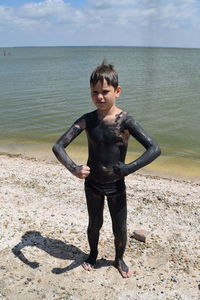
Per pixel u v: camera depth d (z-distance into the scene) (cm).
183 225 606
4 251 502
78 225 586
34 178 834
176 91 2608
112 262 480
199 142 1261
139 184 822
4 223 582
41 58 10019
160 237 556
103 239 538
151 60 8556
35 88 2812
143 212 653
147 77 3772
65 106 1997
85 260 477
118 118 388
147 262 485
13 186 770
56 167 948
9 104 2038
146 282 443
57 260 484
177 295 420
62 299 409
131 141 1241
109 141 390
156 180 867
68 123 1574
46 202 684
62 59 9188
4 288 425
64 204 677
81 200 701
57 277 449
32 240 532
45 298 410
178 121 1591
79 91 2641
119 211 421
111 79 374
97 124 391
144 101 2145
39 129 1459
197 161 1059
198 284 441
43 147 1208
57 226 579
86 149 1161
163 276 455
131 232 568
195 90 2650
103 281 443
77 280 444
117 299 411
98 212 432
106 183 406
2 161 1003
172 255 504
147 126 1497
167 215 644
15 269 463
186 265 481
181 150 1167
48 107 1956
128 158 1066
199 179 905
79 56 11825
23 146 1216
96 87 375
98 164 399
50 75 4103
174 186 822
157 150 376
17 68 5444
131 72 4522
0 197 700
